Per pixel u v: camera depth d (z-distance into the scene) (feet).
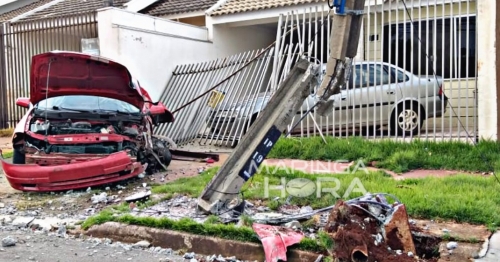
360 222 15.67
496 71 28.50
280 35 35.73
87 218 20.72
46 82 26.78
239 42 49.88
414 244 15.97
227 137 37.37
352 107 32.65
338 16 17.71
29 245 17.95
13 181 24.18
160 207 21.39
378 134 33.83
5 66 46.85
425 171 26.66
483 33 28.76
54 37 44.14
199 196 20.68
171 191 23.73
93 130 26.91
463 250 15.76
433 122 31.89
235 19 45.88
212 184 19.95
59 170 24.17
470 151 27.58
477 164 26.35
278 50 35.58
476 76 29.60
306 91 19.07
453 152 28.02
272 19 45.34
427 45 31.30
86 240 18.76
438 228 17.56
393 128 32.89
